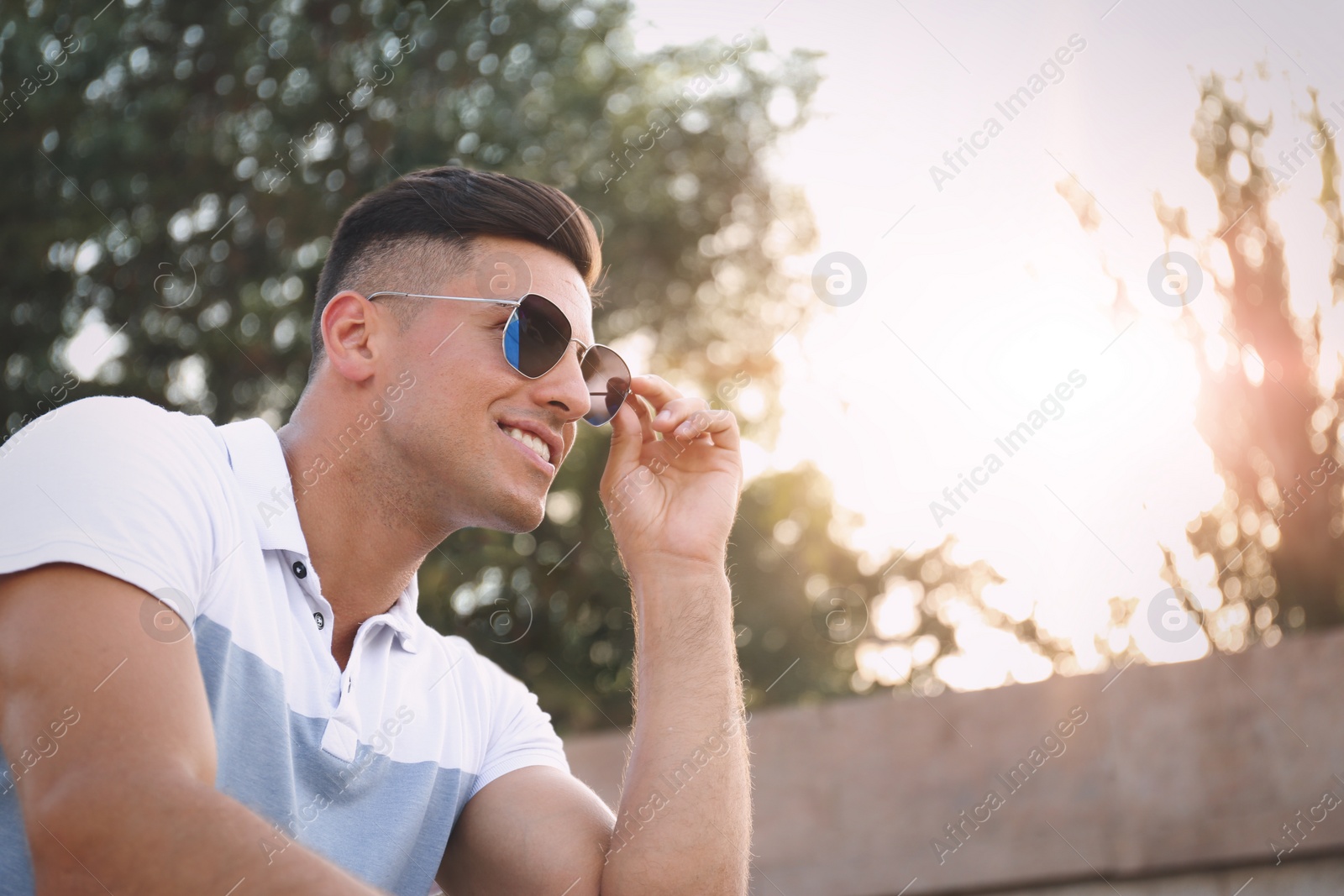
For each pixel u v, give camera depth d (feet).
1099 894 16.67
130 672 4.00
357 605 5.88
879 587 31.89
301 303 25.68
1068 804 17.02
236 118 25.31
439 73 26.55
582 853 6.12
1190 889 16.37
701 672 6.60
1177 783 16.60
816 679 32.71
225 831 3.73
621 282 30.09
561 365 6.24
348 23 25.85
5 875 4.39
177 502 4.62
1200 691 16.79
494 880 6.24
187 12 25.39
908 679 29.45
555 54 28.17
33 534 4.12
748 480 32.76
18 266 24.72
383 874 5.54
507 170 26.30
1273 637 19.06
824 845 17.79
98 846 3.67
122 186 24.81
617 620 29.27
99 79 25.13
